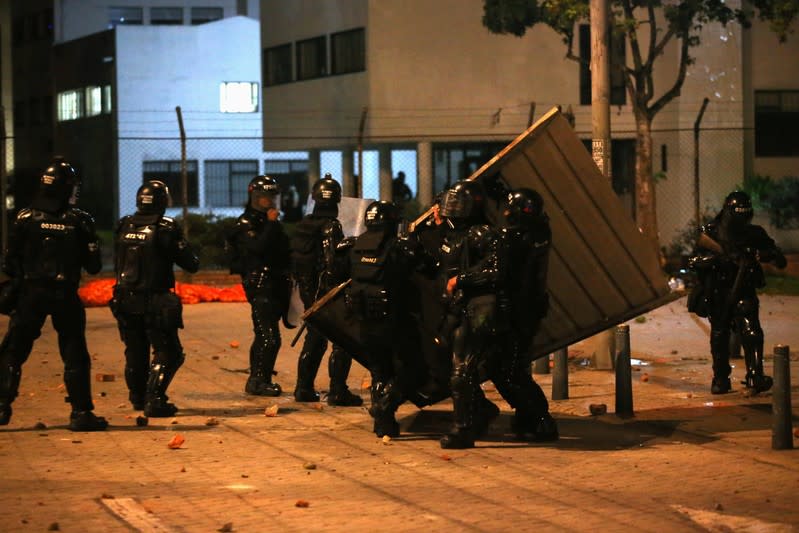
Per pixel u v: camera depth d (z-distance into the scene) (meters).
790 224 35.91
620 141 39.56
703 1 32.22
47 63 59.25
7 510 7.85
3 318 21.83
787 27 32.16
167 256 11.73
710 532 7.29
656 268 10.77
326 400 12.60
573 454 9.73
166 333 11.70
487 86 37.78
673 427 10.91
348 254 11.00
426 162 38.09
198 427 11.10
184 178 28.11
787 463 9.27
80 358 10.85
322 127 40.41
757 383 12.53
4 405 10.78
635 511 7.79
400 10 37.72
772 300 24.91
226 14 62.97
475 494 8.32
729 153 38.47
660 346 17.38
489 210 10.46
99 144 53.25
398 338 10.40
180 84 52.19
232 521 7.58
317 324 10.88
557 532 7.29
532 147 10.38
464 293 9.79
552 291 11.02
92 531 7.35
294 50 41.62
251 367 13.21
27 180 52.56
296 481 8.77
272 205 13.00
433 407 12.16
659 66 38.31
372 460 9.52
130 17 61.34
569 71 38.06
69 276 10.70
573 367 15.25
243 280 13.23
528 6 32.62
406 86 37.84
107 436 10.61
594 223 10.67
